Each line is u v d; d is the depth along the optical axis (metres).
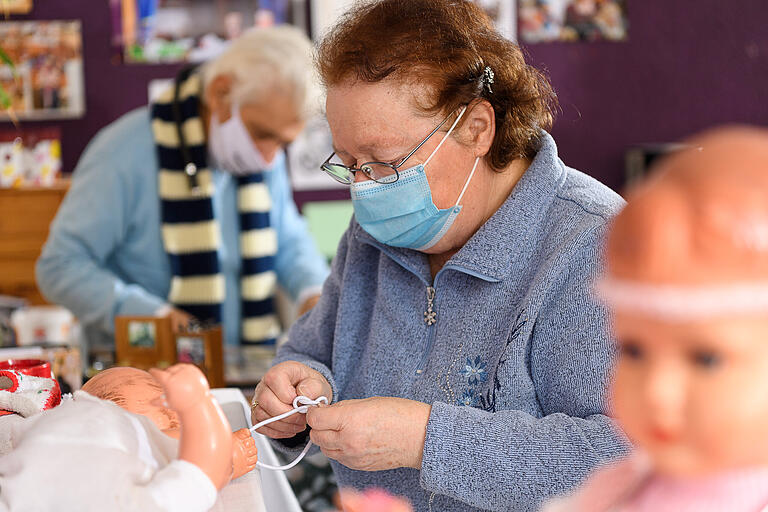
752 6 3.93
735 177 0.26
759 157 0.26
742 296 0.26
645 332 0.28
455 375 1.02
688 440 0.28
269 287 2.57
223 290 2.48
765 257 0.25
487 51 1.02
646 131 3.92
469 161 1.03
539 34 3.79
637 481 0.36
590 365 0.90
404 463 0.91
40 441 0.61
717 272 0.26
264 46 2.33
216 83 2.33
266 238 2.54
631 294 0.27
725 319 0.26
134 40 3.52
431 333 1.08
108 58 3.51
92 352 1.91
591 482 0.40
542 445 0.86
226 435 0.63
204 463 0.61
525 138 1.05
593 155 3.90
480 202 1.05
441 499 1.03
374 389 1.11
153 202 2.40
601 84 3.87
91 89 3.51
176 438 0.69
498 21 3.73
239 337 2.55
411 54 0.98
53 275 2.30
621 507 0.36
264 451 1.03
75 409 0.65
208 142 2.41
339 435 0.91
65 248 2.32
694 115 3.95
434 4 1.03
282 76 2.28
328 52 1.03
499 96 1.02
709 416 0.27
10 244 3.04
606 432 0.86
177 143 2.39
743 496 0.31
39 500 0.57
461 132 1.01
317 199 3.70
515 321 0.96
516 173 1.08
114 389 0.80
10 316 2.28
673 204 0.26
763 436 0.27
